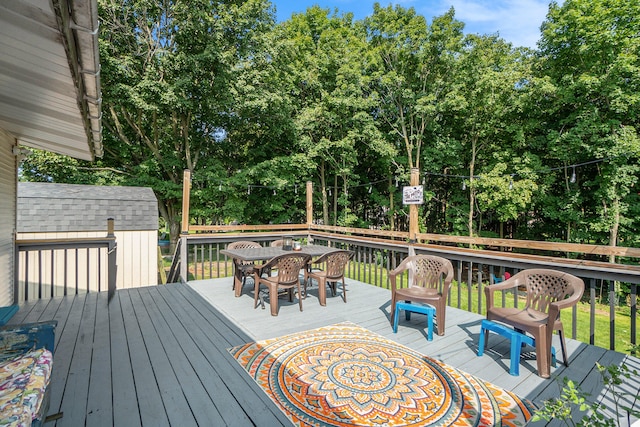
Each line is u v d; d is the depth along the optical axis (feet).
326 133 42.37
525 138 38.09
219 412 6.01
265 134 43.60
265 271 16.12
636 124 32.89
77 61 5.47
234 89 32.68
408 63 40.73
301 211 46.65
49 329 6.00
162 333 9.95
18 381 4.59
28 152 14.07
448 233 46.85
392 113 43.27
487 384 7.27
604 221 32.14
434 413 6.18
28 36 4.67
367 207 54.34
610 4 29.35
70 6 4.00
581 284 7.98
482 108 37.37
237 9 33.09
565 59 34.06
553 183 37.65
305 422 5.81
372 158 47.93
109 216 21.38
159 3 32.45
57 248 13.64
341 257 13.91
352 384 7.18
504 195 34.45
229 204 38.06
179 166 38.17
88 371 7.45
